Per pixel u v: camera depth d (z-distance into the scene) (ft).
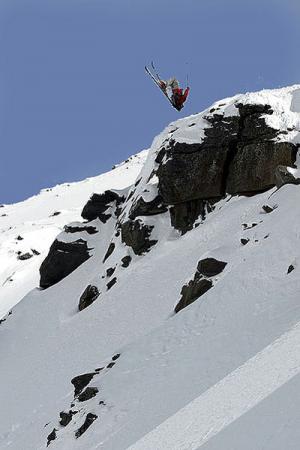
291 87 321.52
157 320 230.48
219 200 291.38
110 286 295.89
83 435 142.92
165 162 304.50
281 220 205.57
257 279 171.22
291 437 70.59
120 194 378.53
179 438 96.63
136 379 153.17
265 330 132.46
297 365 94.17
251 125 287.89
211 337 153.17
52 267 359.66
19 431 212.43
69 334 276.62
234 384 107.14
